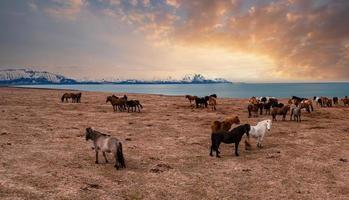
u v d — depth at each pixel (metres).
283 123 34.97
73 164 18.33
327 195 15.01
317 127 32.31
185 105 53.81
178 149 22.66
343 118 40.25
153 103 57.22
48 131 27.33
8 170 16.55
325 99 56.28
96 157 18.66
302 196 14.86
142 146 23.22
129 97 72.31
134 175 16.94
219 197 14.62
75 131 27.80
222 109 48.19
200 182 16.33
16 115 36.25
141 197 14.25
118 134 27.27
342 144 24.95
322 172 18.17
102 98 66.12
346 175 17.72
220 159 20.47
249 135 23.41
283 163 19.73
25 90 96.75
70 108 46.12
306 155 21.58
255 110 39.94
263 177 17.23
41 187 14.55
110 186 15.24
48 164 18.03
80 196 13.88
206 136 27.27
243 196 14.79
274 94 180.38
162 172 17.61
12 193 13.66
